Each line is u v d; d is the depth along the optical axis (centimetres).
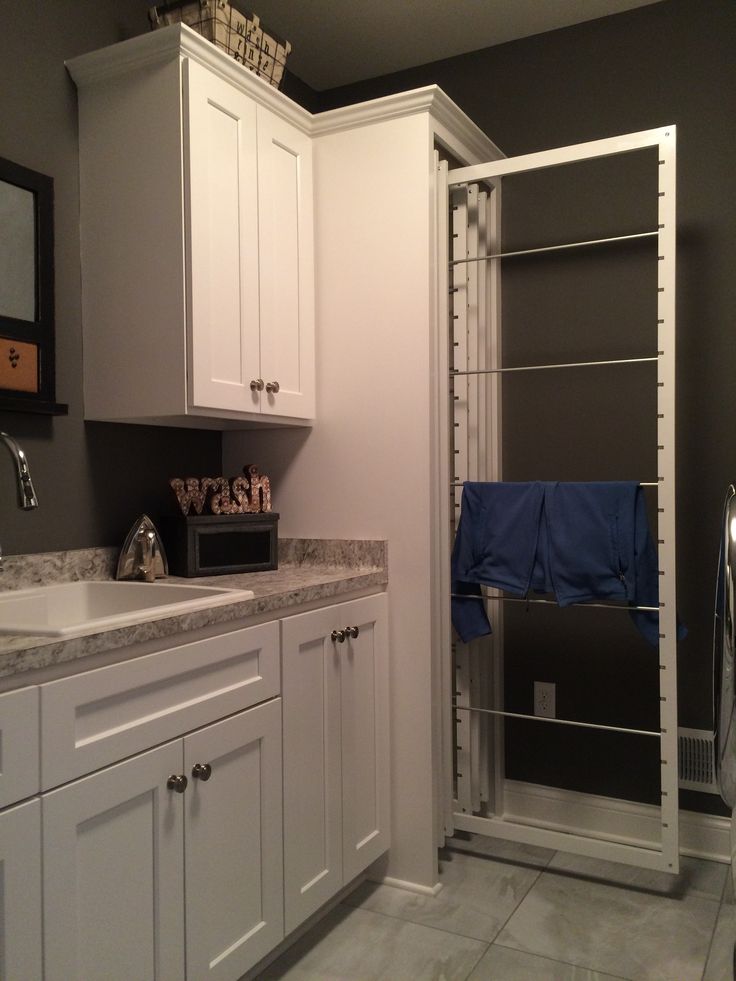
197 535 216
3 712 121
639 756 260
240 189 207
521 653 277
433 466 229
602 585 218
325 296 238
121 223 201
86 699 135
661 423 212
